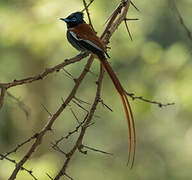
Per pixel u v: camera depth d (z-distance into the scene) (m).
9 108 17.36
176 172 20.12
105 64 6.71
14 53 16.92
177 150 20.84
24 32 14.73
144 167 21.55
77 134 21.58
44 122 19.95
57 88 20.22
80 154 21.36
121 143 22.27
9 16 14.95
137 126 21.84
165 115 19.39
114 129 22.05
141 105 15.30
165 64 15.36
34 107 19.78
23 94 19.00
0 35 14.95
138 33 16.72
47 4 14.67
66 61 6.11
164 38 18.33
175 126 20.34
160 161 21.30
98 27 14.85
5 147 19.81
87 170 21.27
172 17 18.02
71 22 8.52
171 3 7.67
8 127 19.50
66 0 14.62
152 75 15.69
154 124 20.97
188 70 15.09
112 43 16.69
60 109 6.06
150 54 15.38
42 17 14.62
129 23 16.53
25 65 17.67
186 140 20.42
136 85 16.45
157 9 17.84
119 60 17.30
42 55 16.86
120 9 7.21
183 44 15.86
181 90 14.58
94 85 19.48
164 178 20.77
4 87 5.45
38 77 5.77
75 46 8.12
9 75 17.67
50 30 14.62
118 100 20.09
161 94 15.36
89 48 7.04
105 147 21.98
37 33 14.71
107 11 15.05
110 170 21.58
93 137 21.97
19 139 19.89
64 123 21.62
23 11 14.96
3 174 13.38
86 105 20.72
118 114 20.72
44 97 19.78
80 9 14.45
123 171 21.48
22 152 19.91
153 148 21.70
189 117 19.28
